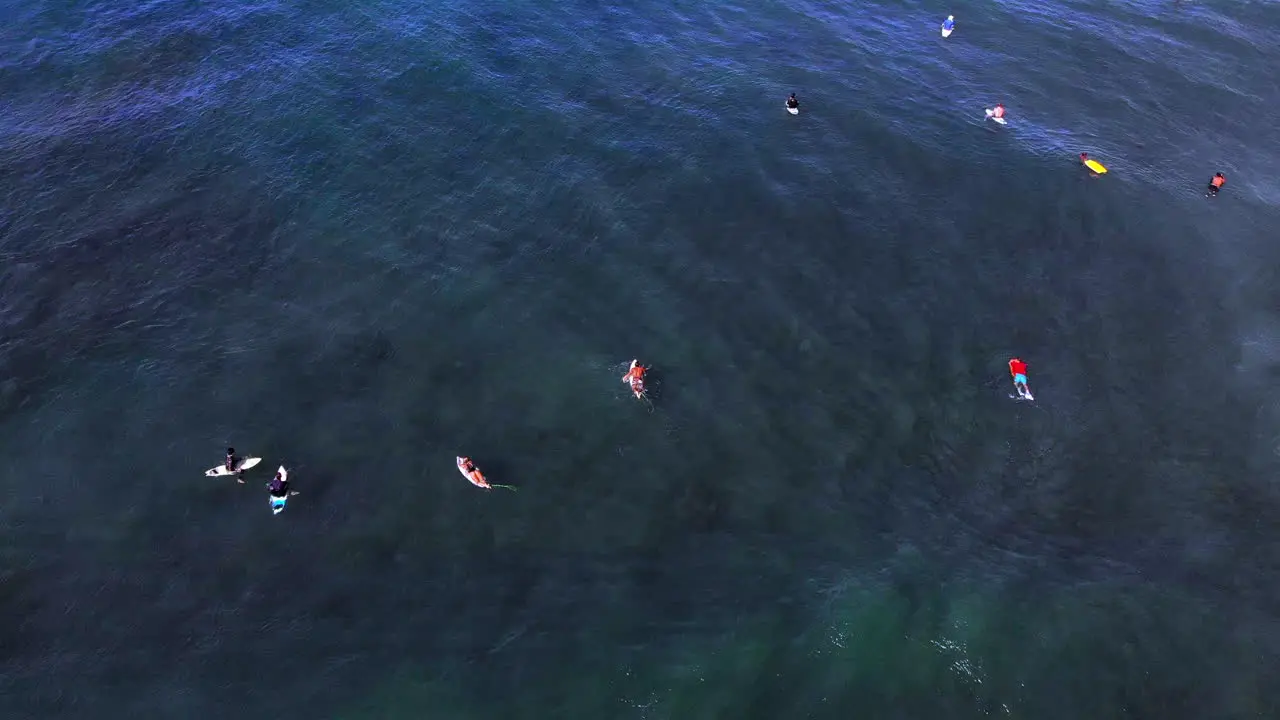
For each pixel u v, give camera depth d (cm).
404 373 3519
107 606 2753
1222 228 4316
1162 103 5241
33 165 4528
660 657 2627
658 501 3094
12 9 5762
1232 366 3625
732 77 5284
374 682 2559
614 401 3431
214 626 2702
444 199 4356
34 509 3027
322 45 5462
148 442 3250
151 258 4019
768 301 3856
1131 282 4006
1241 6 6266
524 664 2608
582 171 4534
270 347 3612
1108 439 3350
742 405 3425
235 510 3025
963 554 2934
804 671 2586
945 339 3709
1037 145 4831
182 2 5912
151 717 2481
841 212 4325
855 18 5966
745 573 2866
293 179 4459
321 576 2838
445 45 5434
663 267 4009
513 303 3831
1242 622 2736
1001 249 4162
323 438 3266
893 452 3278
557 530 2992
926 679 2566
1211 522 3072
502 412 3384
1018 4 6212
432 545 2934
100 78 5175
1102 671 2592
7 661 2608
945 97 5203
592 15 5831
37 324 3700
